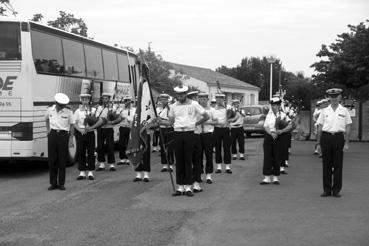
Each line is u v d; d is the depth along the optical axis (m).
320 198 10.09
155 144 20.16
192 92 10.41
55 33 14.27
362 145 24.36
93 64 16.81
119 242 6.93
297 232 7.40
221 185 11.79
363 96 28.62
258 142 25.62
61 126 11.27
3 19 12.84
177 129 10.30
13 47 12.87
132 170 14.55
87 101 12.93
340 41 28.72
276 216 8.45
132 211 8.91
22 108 12.85
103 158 14.54
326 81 28.58
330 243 6.82
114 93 18.66
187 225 7.85
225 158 14.04
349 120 10.23
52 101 13.94
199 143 10.69
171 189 11.22
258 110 30.05
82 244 6.84
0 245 6.82
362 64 25.75
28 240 7.06
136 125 11.53
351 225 7.80
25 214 8.75
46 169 15.29
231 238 7.10
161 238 7.11
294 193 10.69
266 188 11.36
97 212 8.85
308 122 28.30
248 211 8.85
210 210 8.95
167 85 45.34
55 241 7.00
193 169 10.78
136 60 20.86
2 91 12.87
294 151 20.78
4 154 12.89
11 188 11.59
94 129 12.82
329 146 10.20
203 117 10.37
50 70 13.88
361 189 11.23
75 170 14.71
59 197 10.35
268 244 6.80
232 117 16.70
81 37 15.96
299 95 34.69
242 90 68.88
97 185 11.85
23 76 12.84
